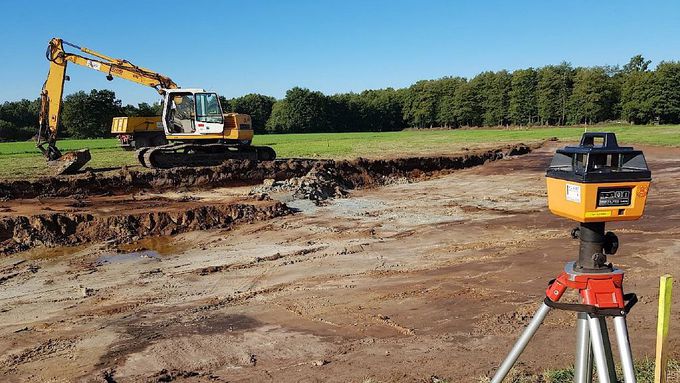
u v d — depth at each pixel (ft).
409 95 373.40
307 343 21.83
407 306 25.96
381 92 415.23
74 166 68.44
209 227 48.75
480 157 104.17
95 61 73.97
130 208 51.57
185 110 74.43
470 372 17.69
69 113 258.57
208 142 76.48
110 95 273.75
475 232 43.88
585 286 8.47
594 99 288.10
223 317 25.90
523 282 28.73
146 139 110.73
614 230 40.06
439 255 36.83
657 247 34.32
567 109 307.58
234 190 67.00
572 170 8.64
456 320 23.52
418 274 32.07
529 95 323.57
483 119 352.08
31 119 307.37
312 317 25.14
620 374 15.19
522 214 51.55
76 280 34.37
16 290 32.53
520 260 33.60
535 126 321.73
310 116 343.87
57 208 50.83
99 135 270.26
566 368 17.07
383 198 65.31
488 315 23.84
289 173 74.95
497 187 72.02
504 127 332.39
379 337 22.06
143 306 28.50
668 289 9.11
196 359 20.72
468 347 20.18
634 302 8.57
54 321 26.50
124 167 69.00
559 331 21.11
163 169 69.05
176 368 19.94
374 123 371.35
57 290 32.32
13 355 21.91
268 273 34.24
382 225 48.83
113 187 63.62
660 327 9.25
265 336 22.95
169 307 28.14
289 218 52.39
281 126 344.28
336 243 42.11
